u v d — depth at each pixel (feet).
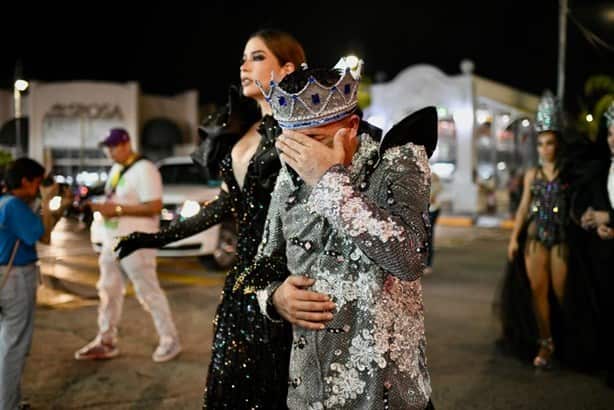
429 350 17.53
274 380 7.30
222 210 9.21
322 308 5.56
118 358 16.66
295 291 5.66
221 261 30.22
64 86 79.87
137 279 16.10
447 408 13.38
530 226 16.52
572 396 14.11
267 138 7.92
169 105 86.79
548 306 16.30
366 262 5.54
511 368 16.05
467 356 17.01
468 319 21.04
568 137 16.40
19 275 12.00
